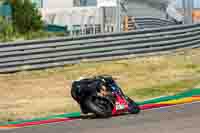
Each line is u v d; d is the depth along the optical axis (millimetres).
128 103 37875
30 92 54000
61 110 44000
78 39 65062
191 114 35719
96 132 30219
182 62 67625
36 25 129375
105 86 37281
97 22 112750
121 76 60500
